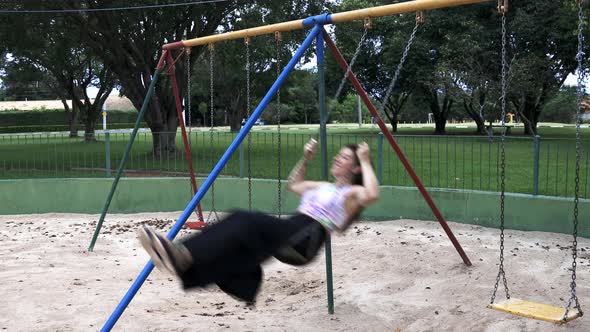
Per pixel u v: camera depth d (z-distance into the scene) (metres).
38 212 11.08
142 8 15.97
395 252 7.41
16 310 5.30
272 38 19.66
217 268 3.41
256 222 3.56
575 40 23.97
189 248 3.36
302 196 4.41
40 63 30.75
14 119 55.66
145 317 5.16
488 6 26.27
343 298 5.81
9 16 16.80
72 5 16.66
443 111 35.09
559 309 4.93
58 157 12.86
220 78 40.38
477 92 26.17
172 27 18.00
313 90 69.69
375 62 31.98
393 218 9.69
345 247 7.86
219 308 5.58
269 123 67.75
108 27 16.97
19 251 7.89
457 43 25.00
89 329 4.86
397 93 34.31
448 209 9.35
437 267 6.74
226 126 60.59
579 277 6.22
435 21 26.81
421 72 28.48
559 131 33.91
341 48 23.83
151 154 14.84
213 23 18.55
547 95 28.23
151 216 10.60
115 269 6.95
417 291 5.96
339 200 3.90
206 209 10.90
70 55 26.59
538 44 25.48
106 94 34.12
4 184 11.02
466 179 12.20
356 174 4.10
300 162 4.54
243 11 19.16
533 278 6.16
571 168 13.90
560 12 23.19
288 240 3.64
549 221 8.45
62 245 8.25
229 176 11.34
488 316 5.14
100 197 11.00
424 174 12.79
